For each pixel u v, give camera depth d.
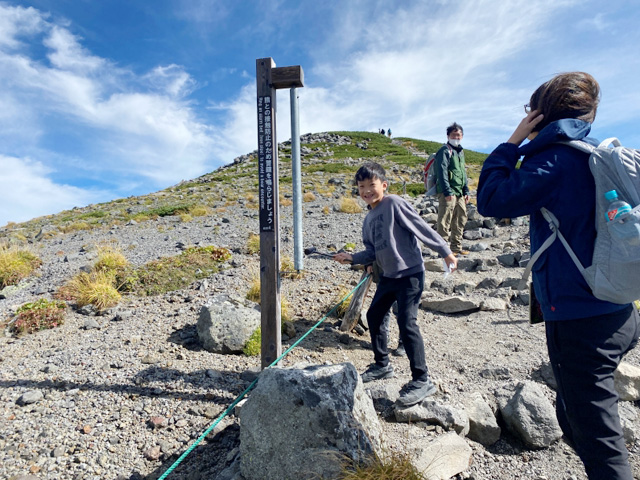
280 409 2.41
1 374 3.93
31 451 2.90
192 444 2.90
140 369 3.92
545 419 2.85
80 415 3.27
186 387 3.59
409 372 3.76
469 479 2.56
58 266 8.39
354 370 2.71
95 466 2.76
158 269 6.84
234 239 10.20
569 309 1.65
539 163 1.74
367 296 5.71
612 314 1.63
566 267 1.66
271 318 3.37
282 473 2.32
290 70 3.22
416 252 3.09
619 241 1.49
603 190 1.57
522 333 4.34
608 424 1.63
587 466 1.71
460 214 7.04
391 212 3.03
